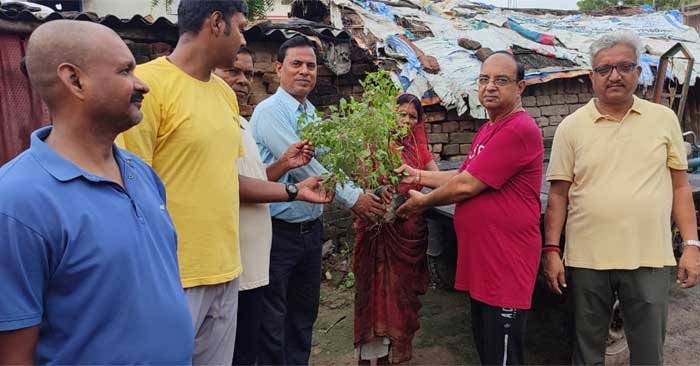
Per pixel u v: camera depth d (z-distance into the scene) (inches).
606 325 101.8
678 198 98.1
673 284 179.3
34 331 46.1
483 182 92.8
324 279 191.8
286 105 107.7
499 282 94.3
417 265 122.1
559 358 134.7
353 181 99.3
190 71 76.9
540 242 97.3
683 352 138.7
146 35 173.0
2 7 165.8
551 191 104.6
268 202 92.7
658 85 161.5
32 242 44.8
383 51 213.9
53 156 48.5
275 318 108.6
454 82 211.2
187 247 74.4
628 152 93.7
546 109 247.4
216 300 79.5
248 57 106.1
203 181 74.9
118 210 51.5
